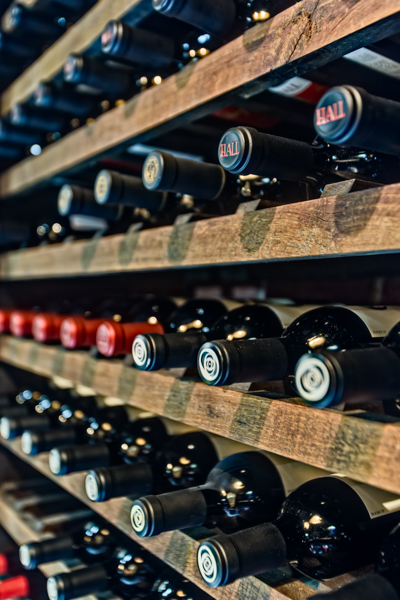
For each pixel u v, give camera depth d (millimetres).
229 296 1008
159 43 663
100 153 790
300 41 449
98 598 765
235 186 623
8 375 1330
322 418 431
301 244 458
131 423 921
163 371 646
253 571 463
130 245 707
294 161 488
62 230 1317
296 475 630
